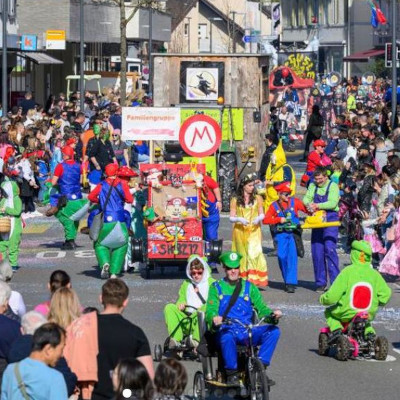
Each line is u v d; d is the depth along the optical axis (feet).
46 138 227.40
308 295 121.49
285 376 87.15
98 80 382.01
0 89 315.17
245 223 121.70
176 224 128.06
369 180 146.00
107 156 182.91
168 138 146.30
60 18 378.73
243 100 212.02
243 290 77.77
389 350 96.22
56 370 57.67
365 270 92.17
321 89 369.91
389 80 434.30
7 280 82.74
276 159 137.59
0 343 66.13
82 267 138.51
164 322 106.11
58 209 150.00
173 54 212.43
